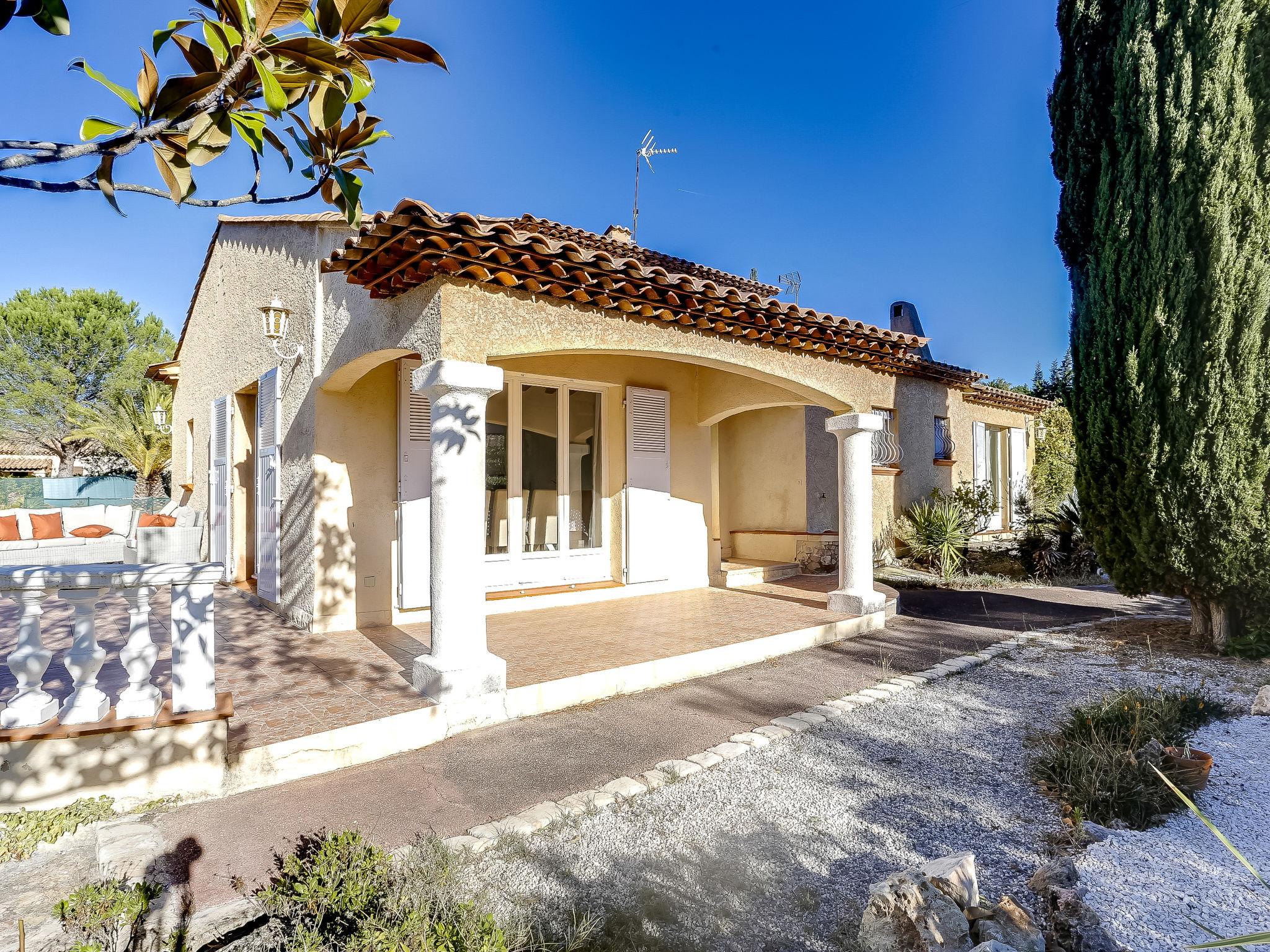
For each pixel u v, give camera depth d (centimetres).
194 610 407
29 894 295
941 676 630
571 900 292
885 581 1165
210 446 1207
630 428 982
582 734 495
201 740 395
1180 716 475
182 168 159
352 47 159
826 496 1301
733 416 1387
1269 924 268
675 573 1048
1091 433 714
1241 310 611
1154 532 670
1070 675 630
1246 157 601
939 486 1424
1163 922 271
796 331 755
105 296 3234
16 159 125
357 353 638
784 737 484
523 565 900
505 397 891
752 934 272
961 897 263
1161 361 645
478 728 507
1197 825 354
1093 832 342
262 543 931
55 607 953
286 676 572
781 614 849
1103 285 696
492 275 526
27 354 2930
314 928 238
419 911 245
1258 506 618
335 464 750
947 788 401
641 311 630
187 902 281
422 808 380
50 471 2936
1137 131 660
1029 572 1246
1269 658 661
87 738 371
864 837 347
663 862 324
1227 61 605
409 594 770
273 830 354
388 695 518
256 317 960
